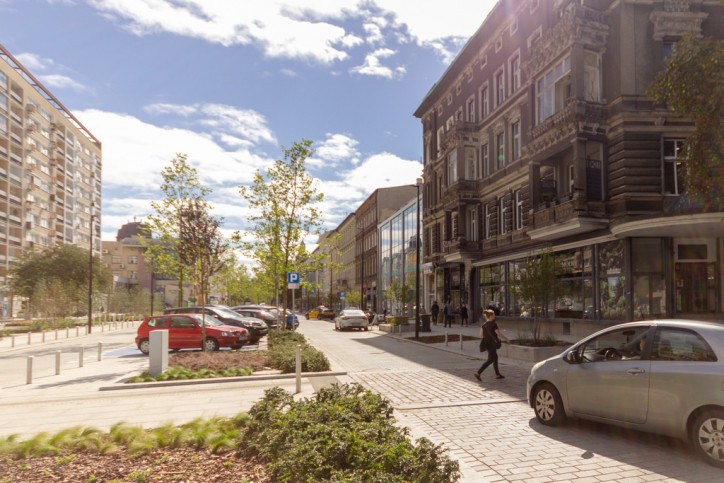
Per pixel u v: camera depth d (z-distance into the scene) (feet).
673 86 29.45
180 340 53.01
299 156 65.67
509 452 17.24
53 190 205.16
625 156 55.98
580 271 63.87
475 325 95.40
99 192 263.49
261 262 70.69
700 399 15.42
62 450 16.89
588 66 60.23
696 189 30.37
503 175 85.81
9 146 169.68
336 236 71.87
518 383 32.37
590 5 59.93
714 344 15.83
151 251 78.79
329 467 12.61
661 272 54.08
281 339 55.52
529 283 46.96
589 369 19.21
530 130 68.64
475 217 98.78
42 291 119.03
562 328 66.18
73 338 88.63
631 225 50.62
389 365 42.47
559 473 15.05
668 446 17.63
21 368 47.37
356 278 234.38
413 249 139.95
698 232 51.16
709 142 28.81
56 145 207.21
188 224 60.29
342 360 46.57
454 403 25.96
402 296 104.17
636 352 18.11
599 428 20.40
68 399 29.58
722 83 26.63
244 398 28.50
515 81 83.87
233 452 16.03
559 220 61.52
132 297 169.58
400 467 12.30
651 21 57.21
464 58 102.73
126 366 44.80
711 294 53.93
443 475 12.09
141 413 25.03
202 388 32.09
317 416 16.81
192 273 65.51
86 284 148.05
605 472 15.07
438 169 114.62
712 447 15.24
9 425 23.04
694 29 56.54
